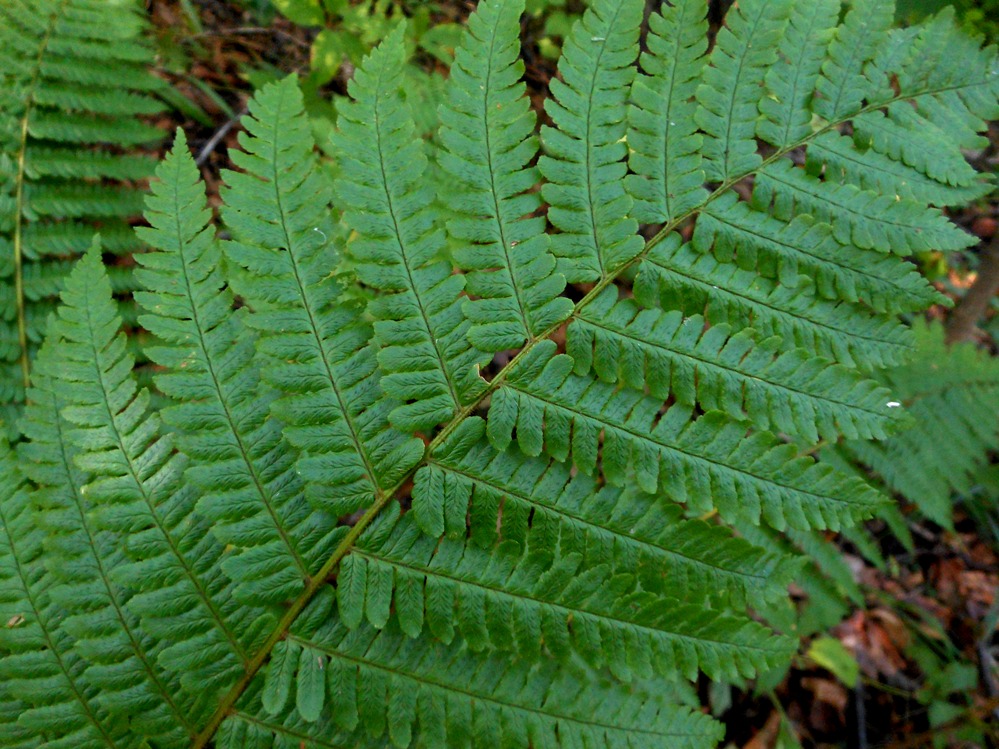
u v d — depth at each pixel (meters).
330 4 0.49
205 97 0.55
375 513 0.24
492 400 0.24
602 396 0.25
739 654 0.24
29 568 0.23
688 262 0.25
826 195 0.26
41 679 0.23
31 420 0.24
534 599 0.24
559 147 0.25
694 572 0.25
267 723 0.23
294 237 0.24
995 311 0.67
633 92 0.25
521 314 0.25
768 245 0.26
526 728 0.24
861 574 0.60
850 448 0.40
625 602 0.24
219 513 0.23
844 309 0.25
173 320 0.24
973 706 0.50
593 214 0.25
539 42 0.63
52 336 0.25
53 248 0.32
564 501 0.24
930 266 0.69
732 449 0.25
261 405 0.24
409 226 0.24
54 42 0.33
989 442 0.41
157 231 0.24
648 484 0.24
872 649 0.56
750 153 0.26
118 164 0.34
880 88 0.26
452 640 0.24
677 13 0.25
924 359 0.42
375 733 0.23
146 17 0.51
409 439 0.24
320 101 0.51
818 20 0.26
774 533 0.40
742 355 0.25
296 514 0.24
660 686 0.35
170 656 0.23
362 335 0.24
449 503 0.24
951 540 0.63
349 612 0.23
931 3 0.31
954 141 0.26
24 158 0.32
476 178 0.25
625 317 0.25
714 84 0.26
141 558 0.23
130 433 0.23
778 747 0.44
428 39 0.52
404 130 0.24
